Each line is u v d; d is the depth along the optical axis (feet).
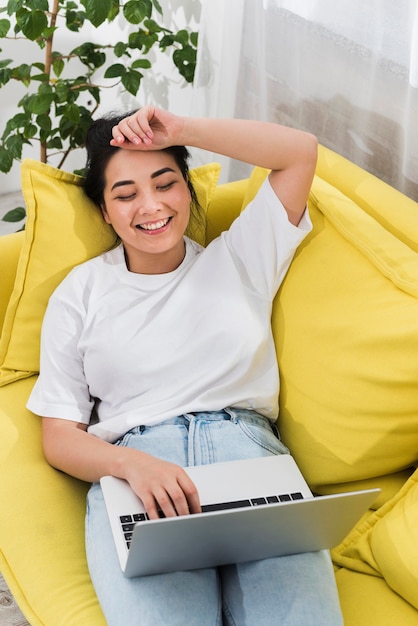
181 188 5.17
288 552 4.37
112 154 5.12
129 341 5.08
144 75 8.81
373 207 5.47
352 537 4.69
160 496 4.31
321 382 4.91
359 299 4.88
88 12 7.15
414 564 4.16
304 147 5.20
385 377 4.61
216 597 4.33
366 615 4.32
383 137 6.38
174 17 8.25
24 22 7.36
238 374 5.06
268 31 6.88
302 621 4.12
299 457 5.07
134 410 4.99
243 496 4.49
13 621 5.53
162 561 4.07
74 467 4.79
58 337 5.16
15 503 4.80
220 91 7.33
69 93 7.94
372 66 6.20
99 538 4.48
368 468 4.82
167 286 5.23
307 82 6.80
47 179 5.42
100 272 5.30
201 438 4.85
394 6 5.87
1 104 9.87
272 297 5.32
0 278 5.63
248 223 5.32
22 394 5.49
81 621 4.28
